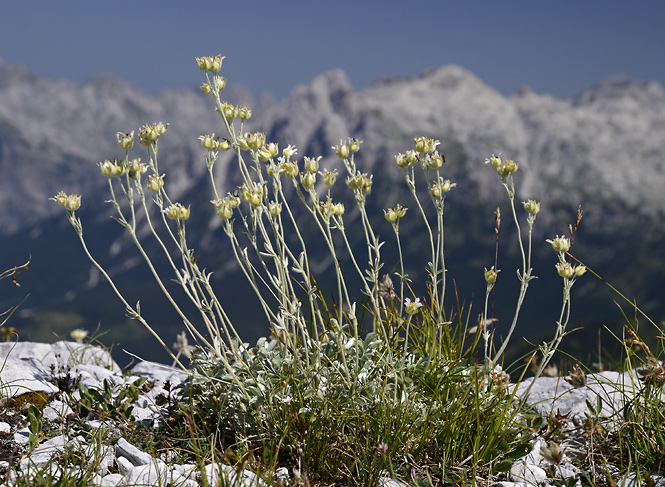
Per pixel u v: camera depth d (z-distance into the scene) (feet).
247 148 2.59
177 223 2.59
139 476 2.43
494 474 2.58
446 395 2.71
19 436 2.59
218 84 2.60
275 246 2.66
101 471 2.48
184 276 2.59
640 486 2.48
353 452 2.55
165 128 2.58
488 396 2.69
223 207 2.59
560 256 2.64
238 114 2.61
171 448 2.60
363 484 2.49
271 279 2.62
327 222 2.60
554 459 2.43
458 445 2.62
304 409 2.65
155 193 2.58
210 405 2.69
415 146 2.69
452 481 2.52
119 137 2.56
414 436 2.63
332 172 2.59
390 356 2.70
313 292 2.64
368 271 2.65
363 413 2.60
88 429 2.65
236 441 2.60
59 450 2.52
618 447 2.64
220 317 2.65
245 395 2.64
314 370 2.71
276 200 2.60
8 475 2.37
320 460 2.53
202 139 2.60
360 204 2.61
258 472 2.42
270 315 2.64
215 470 2.44
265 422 2.65
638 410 2.67
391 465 2.51
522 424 2.71
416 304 2.73
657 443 2.59
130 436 2.64
